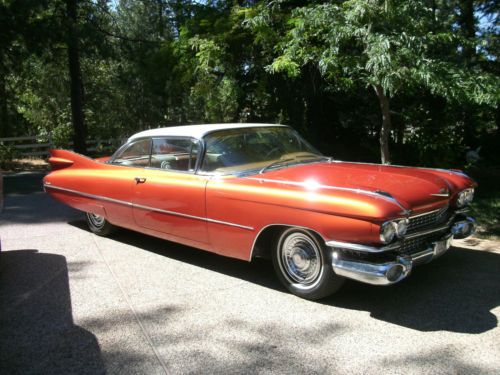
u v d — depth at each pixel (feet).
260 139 15.87
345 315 11.82
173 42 32.37
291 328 11.27
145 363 10.00
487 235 18.08
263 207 12.76
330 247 11.86
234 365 9.79
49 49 52.49
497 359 9.59
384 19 17.37
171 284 14.35
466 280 13.73
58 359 10.26
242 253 13.78
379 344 10.36
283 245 13.09
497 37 31.19
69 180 19.97
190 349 10.50
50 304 13.14
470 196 13.98
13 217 24.59
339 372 9.36
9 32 45.65
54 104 71.82
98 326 11.75
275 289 13.69
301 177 13.35
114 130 79.25
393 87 17.12
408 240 12.26
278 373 9.42
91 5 55.01
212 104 31.24
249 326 11.46
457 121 26.43
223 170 14.48
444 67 17.62
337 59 18.26
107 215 18.49
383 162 19.93
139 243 18.81
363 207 10.93
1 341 11.13
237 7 28.78
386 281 11.03
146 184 16.34
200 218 14.55
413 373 9.21
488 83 17.83
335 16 17.65
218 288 13.91
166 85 36.94
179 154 15.67
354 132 33.01
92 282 14.71
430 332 10.80
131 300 13.25
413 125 26.45
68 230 21.39
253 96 32.27
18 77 67.36
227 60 28.66
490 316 11.47
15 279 15.19
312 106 32.14
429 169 14.93
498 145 35.63
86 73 72.90
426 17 18.56
